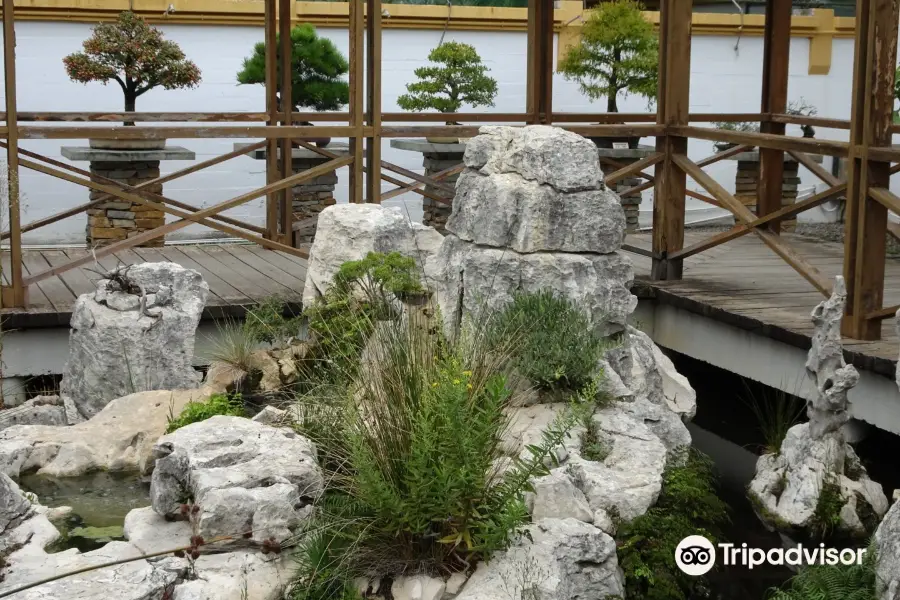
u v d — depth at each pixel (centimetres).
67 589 383
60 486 559
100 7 1134
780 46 1048
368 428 489
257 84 1209
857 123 696
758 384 821
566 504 498
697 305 803
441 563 455
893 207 661
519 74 1299
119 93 1164
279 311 783
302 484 488
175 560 438
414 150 1176
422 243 728
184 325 670
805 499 569
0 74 1112
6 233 884
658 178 909
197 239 1196
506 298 616
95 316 658
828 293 736
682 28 891
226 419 530
